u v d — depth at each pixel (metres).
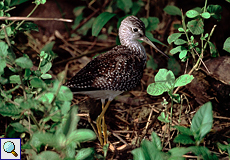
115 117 7.58
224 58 7.30
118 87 6.50
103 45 10.63
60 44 10.32
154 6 11.09
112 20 10.91
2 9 6.04
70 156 4.70
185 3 9.94
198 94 7.42
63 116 4.99
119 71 6.50
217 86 7.07
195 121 4.98
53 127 5.09
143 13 11.23
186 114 7.27
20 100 5.00
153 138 5.20
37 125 5.07
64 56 10.09
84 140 4.84
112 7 10.83
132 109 7.73
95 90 6.22
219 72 7.08
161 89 5.60
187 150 4.71
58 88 4.63
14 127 4.95
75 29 10.74
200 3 9.59
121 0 9.73
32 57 9.07
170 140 6.49
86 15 11.34
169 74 5.67
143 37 7.39
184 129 4.99
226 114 7.32
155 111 7.48
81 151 4.77
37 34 10.12
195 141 4.88
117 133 7.03
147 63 8.85
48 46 9.13
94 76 6.30
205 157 4.62
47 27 10.31
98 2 11.20
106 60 6.64
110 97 6.75
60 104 5.04
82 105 7.30
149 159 4.73
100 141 6.57
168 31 10.16
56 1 10.19
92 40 10.96
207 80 7.20
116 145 6.70
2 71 4.91
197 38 8.75
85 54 9.49
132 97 8.26
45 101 4.73
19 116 5.10
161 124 7.16
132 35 7.27
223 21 8.96
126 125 7.36
